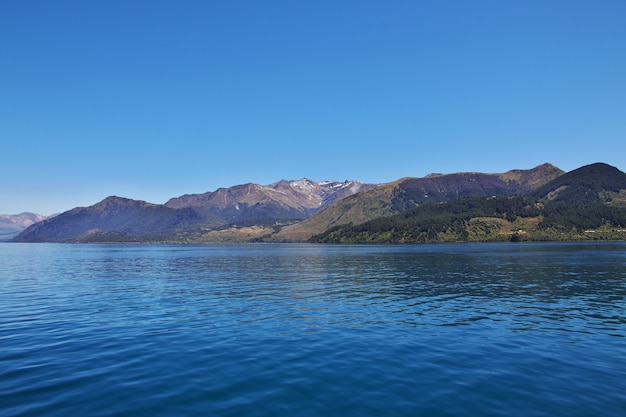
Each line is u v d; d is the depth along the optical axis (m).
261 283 60.94
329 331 28.67
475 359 21.72
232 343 25.31
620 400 15.99
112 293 49.84
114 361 21.44
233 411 15.11
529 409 15.20
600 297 44.38
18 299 44.56
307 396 16.58
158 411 15.09
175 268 94.56
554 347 24.17
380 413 14.91
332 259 124.75
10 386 17.62
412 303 41.28
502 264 91.19
